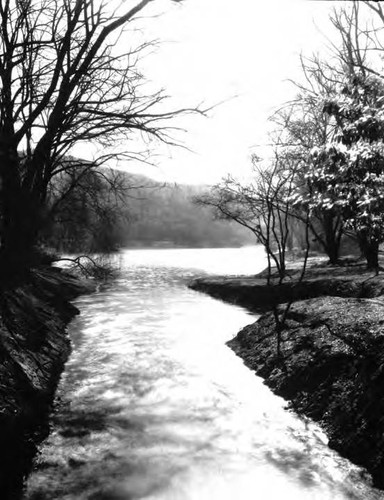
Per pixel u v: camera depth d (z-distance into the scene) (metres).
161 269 40.59
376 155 6.96
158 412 6.57
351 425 5.22
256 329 9.96
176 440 5.68
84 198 9.73
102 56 6.79
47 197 9.78
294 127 17.66
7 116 5.79
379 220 7.22
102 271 10.20
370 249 14.52
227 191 15.10
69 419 6.28
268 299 16.19
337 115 7.81
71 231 9.30
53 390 7.14
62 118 6.46
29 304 9.57
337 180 7.52
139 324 13.66
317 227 31.22
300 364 7.05
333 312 7.73
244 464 5.05
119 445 5.53
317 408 6.01
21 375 6.14
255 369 8.34
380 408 4.98
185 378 8.10
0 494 4.16
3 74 5.69
